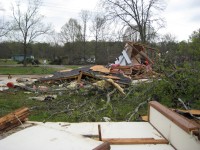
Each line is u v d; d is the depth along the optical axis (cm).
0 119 230
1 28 4231
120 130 294
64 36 5891
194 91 775
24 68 3638
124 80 1173
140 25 3356
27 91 1167
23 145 196
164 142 259
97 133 282
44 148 191
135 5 3353
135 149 245
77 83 1160
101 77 1159
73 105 830
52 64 5038
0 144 197
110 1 3416
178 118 248
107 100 851
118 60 1842
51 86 1220
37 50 5819
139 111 739
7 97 1039
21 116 244
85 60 5259
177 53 1013
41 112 773
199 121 311
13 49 5406
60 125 312
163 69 878
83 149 190
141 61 1770
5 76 2128
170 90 797
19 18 5634
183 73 819
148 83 946
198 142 211
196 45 942
